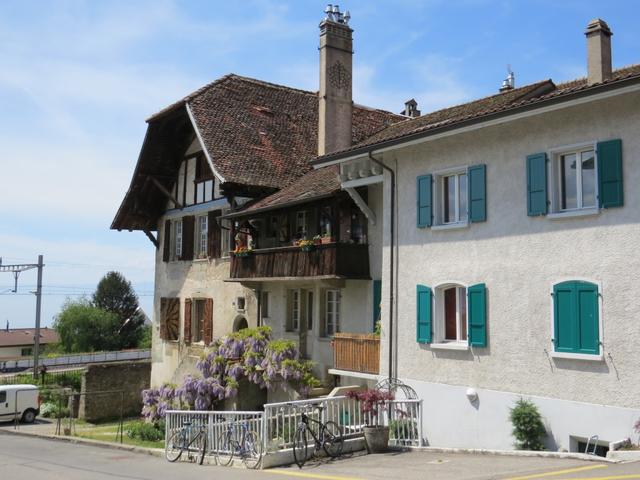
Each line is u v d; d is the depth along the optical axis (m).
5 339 78.25
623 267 11.02
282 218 20.98
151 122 25.69
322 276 17.83
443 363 14.12
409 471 10.26
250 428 13.12
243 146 23.55
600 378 11.24
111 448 19.33
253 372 19.59
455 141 14.22
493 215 13.27
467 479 8.98
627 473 8.40
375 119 26.98
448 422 13.88
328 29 22.53
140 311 74.75
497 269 13.11
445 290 14.55
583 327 11.52
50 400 31.92
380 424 13.69
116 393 28.98
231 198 22.27
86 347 68.31
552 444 11.87
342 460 12.24
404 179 15.46
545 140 12.38
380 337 15.76
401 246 15.41
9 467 14.58
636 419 10.66
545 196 12.21
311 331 20.36
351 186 16.98
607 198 11.27
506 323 12.84
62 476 12.68
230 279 22.19
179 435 15.77
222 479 10.85
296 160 24.23
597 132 11.53
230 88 25.97
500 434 12.78
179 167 27.23
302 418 12.36
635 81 10.30
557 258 12.03
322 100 22.48
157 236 29.05
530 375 12.34
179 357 26.78
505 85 22.70
